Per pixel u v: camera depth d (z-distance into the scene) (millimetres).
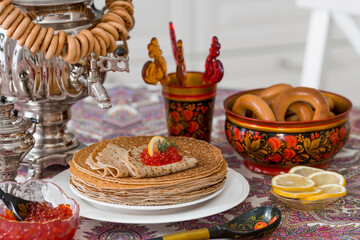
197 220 1016
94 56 1038
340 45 3812
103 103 1044
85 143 1389
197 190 986
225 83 3797
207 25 3666
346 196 1114
